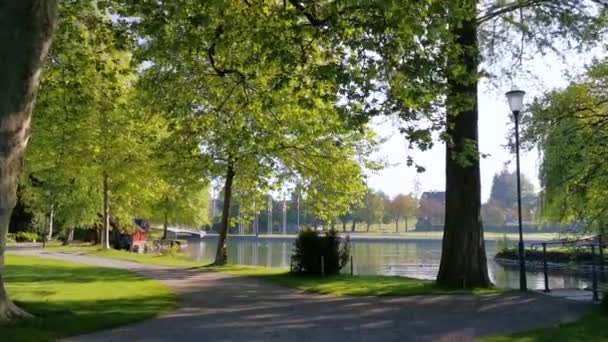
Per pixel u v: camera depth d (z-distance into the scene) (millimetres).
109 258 32125
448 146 14766
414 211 114375
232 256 46969
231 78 18469
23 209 55688
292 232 118375
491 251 52062
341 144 25391
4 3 9219
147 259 31875
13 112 9477
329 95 14211
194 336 9508
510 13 17328
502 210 110125
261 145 22062
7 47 9273
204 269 24875
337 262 21172
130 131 24625
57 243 53406
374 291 15633
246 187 29141
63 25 16094
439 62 13148
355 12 12953
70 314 11141
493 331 9781
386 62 12945
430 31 11969
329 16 13398
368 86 13156
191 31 15594
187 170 26906
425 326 10352
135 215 52125
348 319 11203
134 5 13953
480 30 17672
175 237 83438
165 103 19750
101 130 23844
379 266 34344
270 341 9078
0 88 9281
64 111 20391
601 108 22688
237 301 14070
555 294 14602
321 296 15070
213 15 14484
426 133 13188
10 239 52188
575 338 9078
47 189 44844
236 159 27250
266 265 36844
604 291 13812
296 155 27688
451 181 16750
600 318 10688
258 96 17953
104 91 20969
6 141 9453
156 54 16484
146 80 19641
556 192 21984
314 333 9758
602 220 19531
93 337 9367
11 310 10094
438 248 57469
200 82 19812
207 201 61531
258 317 11516
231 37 15703
